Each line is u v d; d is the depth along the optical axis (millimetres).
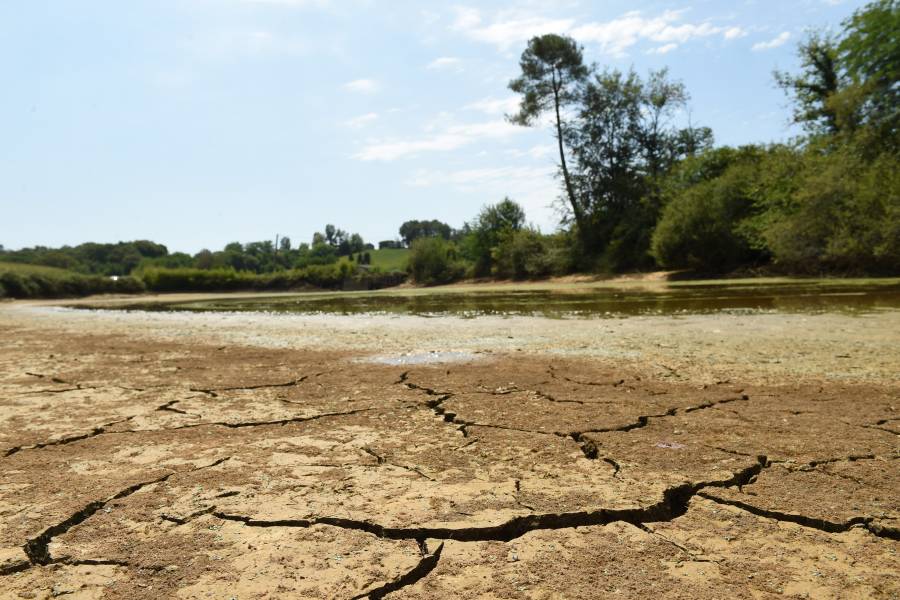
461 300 19875
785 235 23172
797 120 30688
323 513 2463
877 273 22094
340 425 3906
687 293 17641
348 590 1877
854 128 24578
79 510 2535
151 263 75562
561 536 2244
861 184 21234
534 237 41156
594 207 38375
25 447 3525
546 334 8633
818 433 3383
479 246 45250
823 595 1789
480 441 3459
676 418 3836
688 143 38188
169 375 6031
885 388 4469
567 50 36219
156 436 3711
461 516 2396
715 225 28359
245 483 2832
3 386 5613
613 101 37656
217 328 11578
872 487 2588
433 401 4523
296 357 7168
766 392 4473
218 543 2221
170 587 1915
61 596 1881
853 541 2139
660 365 5770
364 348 7766
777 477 2744
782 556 2043
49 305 29891
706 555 2062
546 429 3662
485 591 1859
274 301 25531
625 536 2229
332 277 50688
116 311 20578
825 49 29047
